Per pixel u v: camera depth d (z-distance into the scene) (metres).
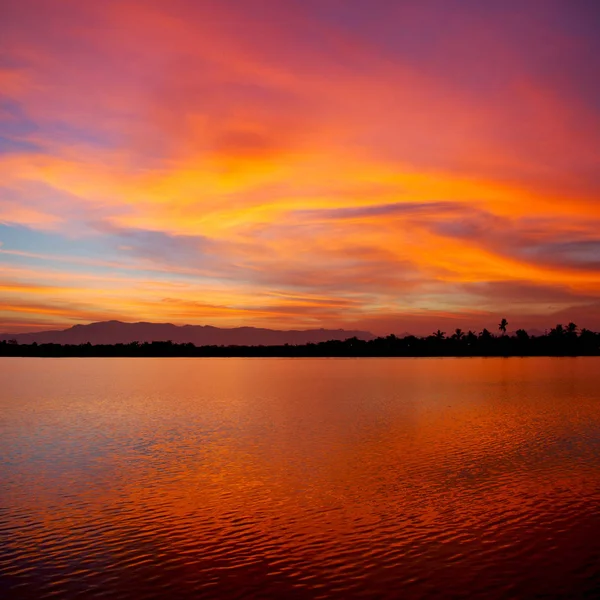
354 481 27.58
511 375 124.12
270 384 98.69
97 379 114.81
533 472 29.20
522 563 18.00
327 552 18.92
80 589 16.52
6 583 16.83
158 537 20.22
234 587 16.62
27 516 22.45
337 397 72.50
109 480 28.00
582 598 15.89
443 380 107.31
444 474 28.88
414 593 16.22
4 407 61.50
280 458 33.03
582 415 52.69
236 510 23.20
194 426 46.28
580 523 21.30
